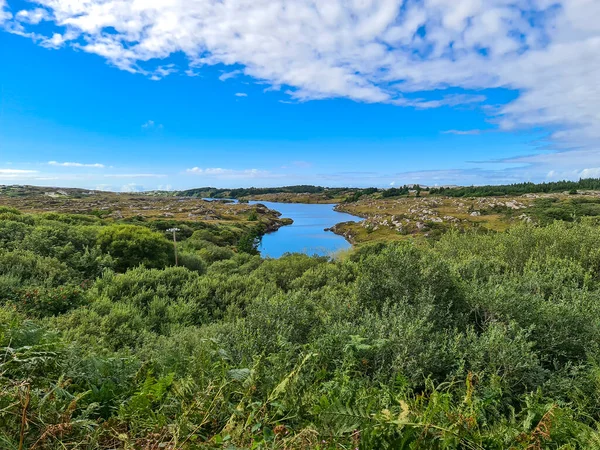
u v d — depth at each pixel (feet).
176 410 6.40
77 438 5.31
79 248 47.50
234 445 4.86
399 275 13.67
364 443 4.69
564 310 10.07
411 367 7.98
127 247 52.39
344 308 12.93
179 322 25.18
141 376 8.64
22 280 29.96
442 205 345.10
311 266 43.14
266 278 40.78
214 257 79.61
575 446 5.24
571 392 7.32
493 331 8.80
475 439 4.87
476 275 15.62
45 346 7.74
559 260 17.30
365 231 237.66
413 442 4.45
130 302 27.94
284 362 8.20
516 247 21.39
